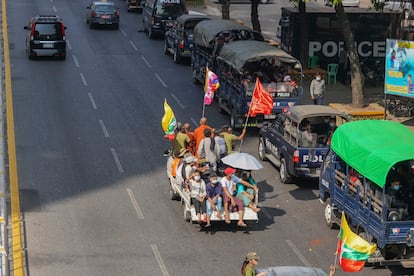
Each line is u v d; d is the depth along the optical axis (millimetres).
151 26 91062
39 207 41562
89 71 74438
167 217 40500
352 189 36594
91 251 36062
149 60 80562
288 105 55312
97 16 94938
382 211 33375
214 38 64812
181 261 35156
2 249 33156
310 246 37344
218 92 61562
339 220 38562
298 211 41938
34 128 55812
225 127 45125
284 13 78312
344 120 46000
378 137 36250
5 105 61719
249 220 39562
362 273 34438
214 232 38688
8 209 41125
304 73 71125
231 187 38312
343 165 38719
